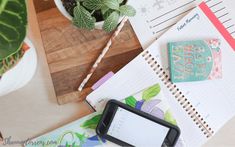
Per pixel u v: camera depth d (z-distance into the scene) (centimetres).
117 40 66
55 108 67
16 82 64
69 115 67
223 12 67
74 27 65
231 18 67
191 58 66
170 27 67
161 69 67
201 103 67
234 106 66
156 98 66
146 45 66
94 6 56
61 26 66
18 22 45
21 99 67
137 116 65
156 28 66
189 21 67
